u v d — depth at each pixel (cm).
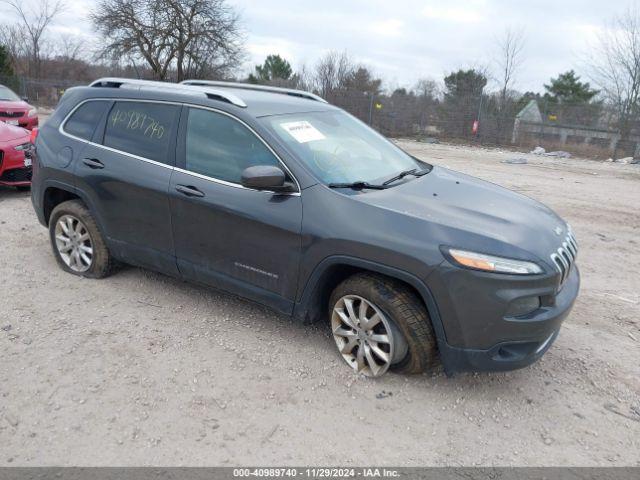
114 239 454
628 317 464
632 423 325
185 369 359
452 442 303
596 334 432
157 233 423
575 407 338
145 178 419
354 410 325
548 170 1451
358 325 352
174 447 290
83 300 449
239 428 306
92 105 470
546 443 305
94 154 452
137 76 3716
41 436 294
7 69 3641
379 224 329
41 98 3559
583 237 712
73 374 348
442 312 315
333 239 338
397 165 430
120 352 375
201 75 3472
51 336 392
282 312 378
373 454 291
